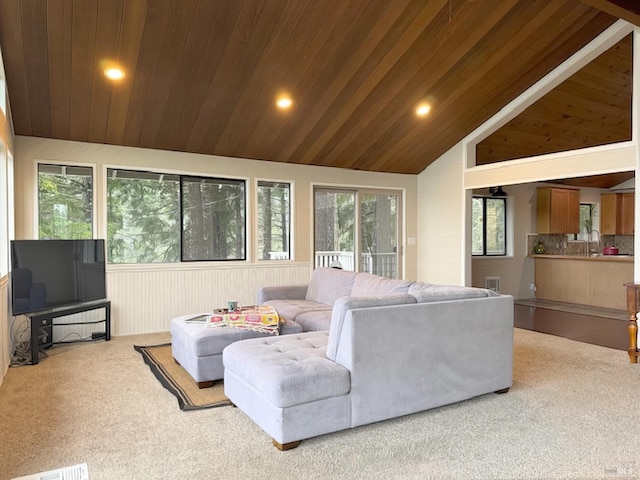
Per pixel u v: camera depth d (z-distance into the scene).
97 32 3.43
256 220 5.89
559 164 4.99
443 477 2.00
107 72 3.84
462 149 6.23
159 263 5.27
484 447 2.29
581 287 7.08
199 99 4.41
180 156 5.36
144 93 4.19
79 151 4.83
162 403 2.93
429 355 2.71
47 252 4.13
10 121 4.13
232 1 3.36
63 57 3.62
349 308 2.48
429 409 2.78
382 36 3.96
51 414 2.74
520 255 7.76
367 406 2.49
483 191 7.42
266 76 4.22
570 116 5.90
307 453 2.24
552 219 7.72
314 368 2.37
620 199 8.38
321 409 2.34
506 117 5.54
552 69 4.92
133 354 4.15
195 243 5.54
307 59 4.08
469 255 6.32
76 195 4.88
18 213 4.55
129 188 5.16
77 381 3.37
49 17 3.24
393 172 6.92
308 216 6.25
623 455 2.19
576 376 3.44
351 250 6.69
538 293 7.78
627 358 3.94
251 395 2.52
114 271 4.98
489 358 2.98
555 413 2.72
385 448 2.28
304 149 5.75
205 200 5.61
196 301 5.46
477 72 4.69
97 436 2.43
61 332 4.73
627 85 5.48
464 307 2.86
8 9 3.11
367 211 6.84
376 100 4.89
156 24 3.44
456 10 3.84
